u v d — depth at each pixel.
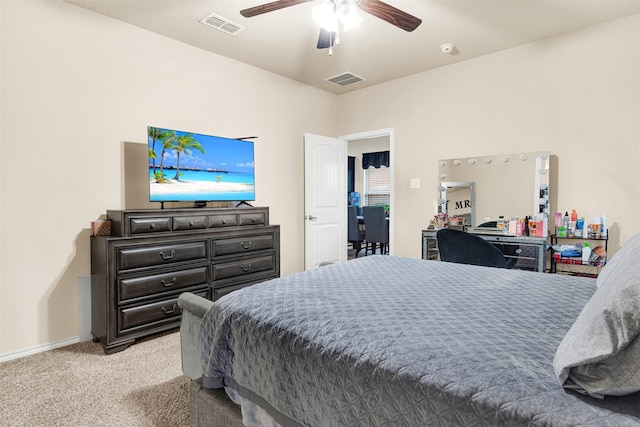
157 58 3.05
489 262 2.96
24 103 2.38
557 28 2.95
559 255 2.91
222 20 2.82
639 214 2.72
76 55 2.60
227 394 1.42
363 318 1.17
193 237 2.82
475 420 0.74
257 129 3.86
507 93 3.37
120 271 2.42
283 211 4.16
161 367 2.21
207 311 1.48
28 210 2.41
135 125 2.92
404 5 2.58
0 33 2.28
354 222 6.50
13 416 1.71
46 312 2.50
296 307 1.29
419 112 4.00
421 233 4.00
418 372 0.85
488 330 1.06
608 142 2.85
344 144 4.81
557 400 0.72
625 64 2.76
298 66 3.80
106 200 2.77
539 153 3.17
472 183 3.61
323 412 0.99
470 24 2.87
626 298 0.70
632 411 0.68
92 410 1.76
